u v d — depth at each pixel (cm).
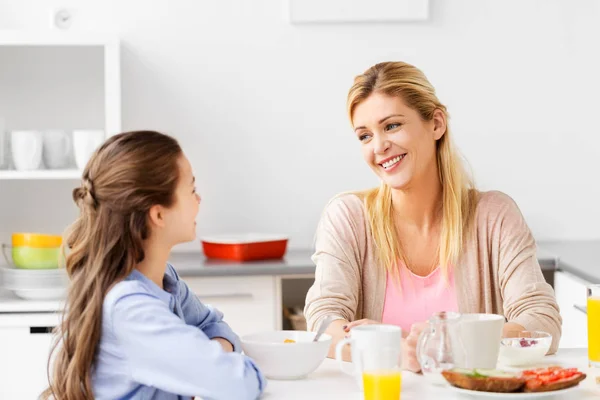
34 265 348
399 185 231
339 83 410
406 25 411
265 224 412
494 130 414
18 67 400
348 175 412
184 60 405
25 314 340
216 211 410
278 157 411
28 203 403
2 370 339
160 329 170
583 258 351
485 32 412
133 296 173
